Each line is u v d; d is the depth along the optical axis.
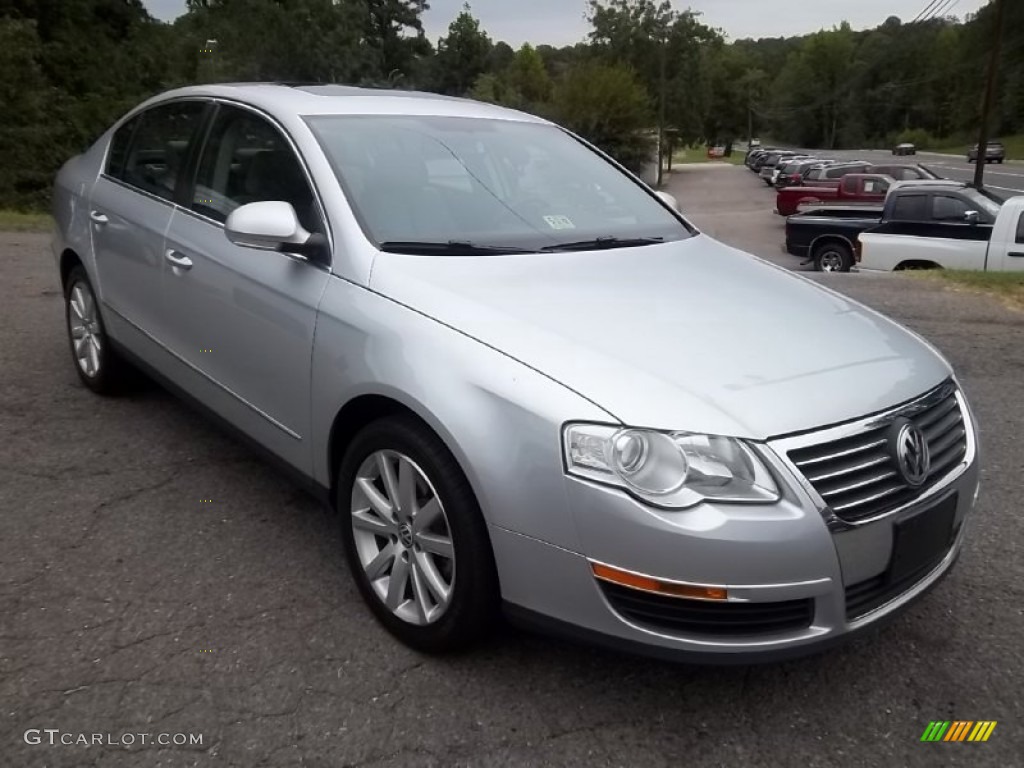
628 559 2.35
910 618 3.15
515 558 2.52
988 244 11.81
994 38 25.62
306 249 3.20
